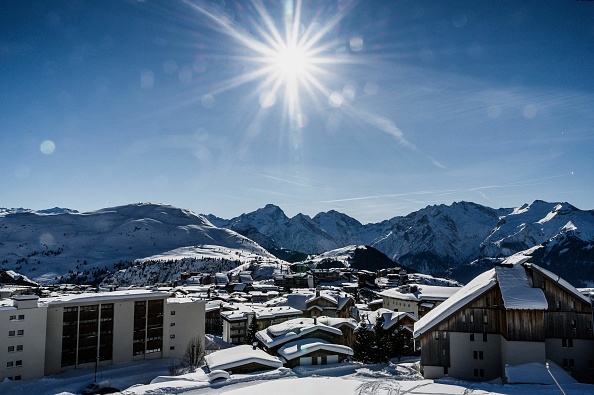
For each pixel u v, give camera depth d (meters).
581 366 50.19
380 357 66.25
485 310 54.72
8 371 70.50
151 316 88.88
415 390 44.84
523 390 43.78
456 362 54.28
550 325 51.31
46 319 75.75
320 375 57.31
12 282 198.62
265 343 71.00
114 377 73.38
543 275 52.62
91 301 82.25
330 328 70.44
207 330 123.62
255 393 43.94
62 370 78.06
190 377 55.91
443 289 118.69
